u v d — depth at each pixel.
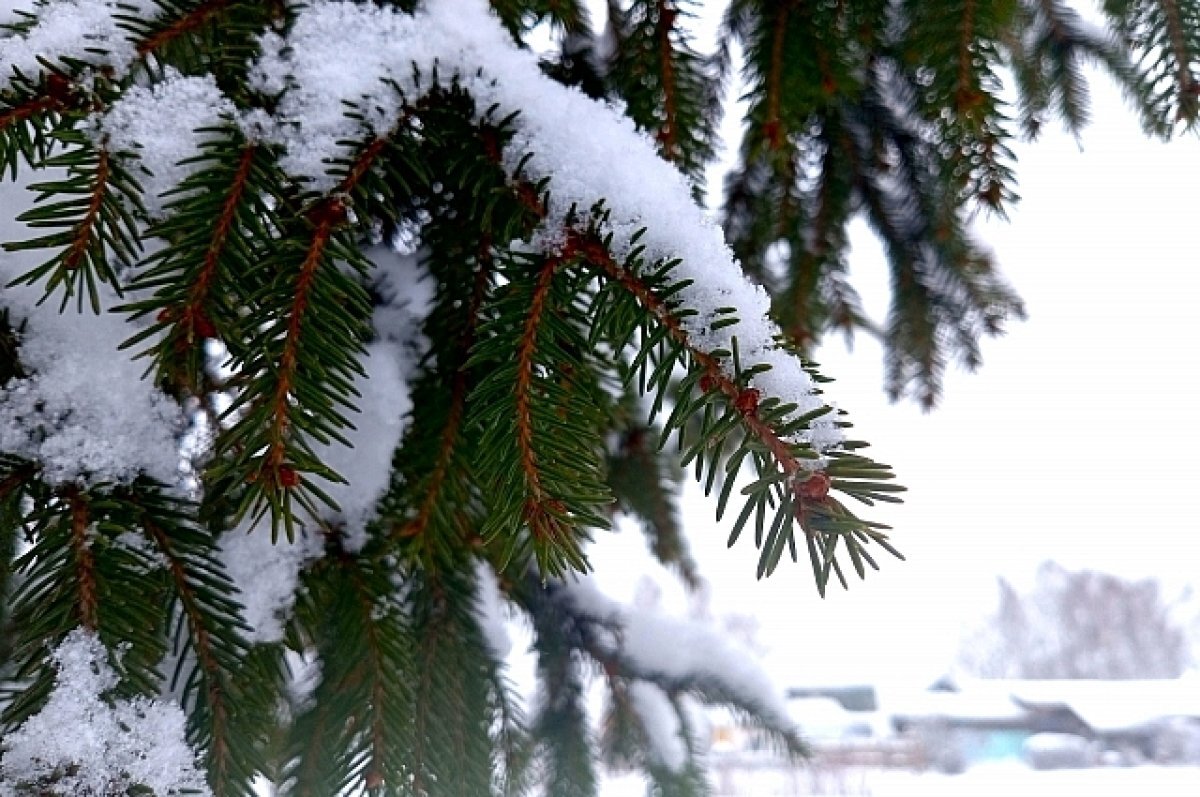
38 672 0.72
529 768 1.61
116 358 0.83
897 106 1.74
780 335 0.74
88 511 0.76
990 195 1.28
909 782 11.70
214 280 0.71
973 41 1.17
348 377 0.70
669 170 0.83
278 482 0.64
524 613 1.78
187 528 0.82
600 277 0.77
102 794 0.65
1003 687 14.32
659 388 0.69
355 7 0.84
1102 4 1.44
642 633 1.87
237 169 0.74
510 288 0.79
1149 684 14.11
